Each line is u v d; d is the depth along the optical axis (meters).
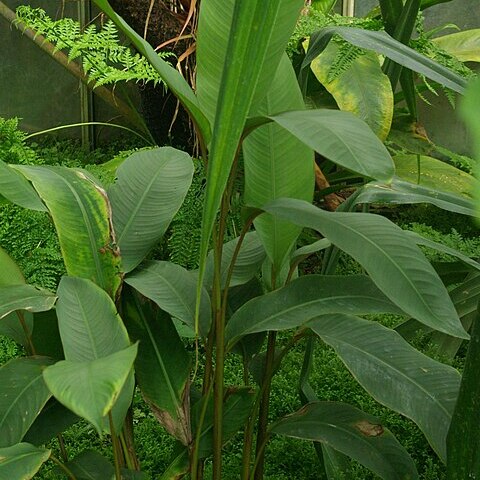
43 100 6.21
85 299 1.24
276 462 2.13
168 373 1.41
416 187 1.52
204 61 1.10
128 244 1.48
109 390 0.82
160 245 3.07
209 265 1.61
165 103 4.10
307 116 0.97
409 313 1.03
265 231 1.44
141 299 1.60
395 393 1.20
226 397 1.48
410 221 4.29
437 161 3.42
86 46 2.50
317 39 1.70
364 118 2.43
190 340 3.00
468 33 4.35
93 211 1.39
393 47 1.42
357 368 1.23
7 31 6.17
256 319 1.34
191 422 1.46
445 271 1.84
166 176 1.60
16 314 1.45
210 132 1.13
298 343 2.95
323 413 1.46
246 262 1.61
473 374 0.82
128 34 1.00
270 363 1.55
